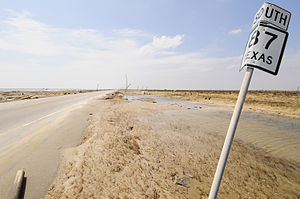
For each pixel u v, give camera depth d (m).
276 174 3.62
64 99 16.47
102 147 3.76
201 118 10.20
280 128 8.37
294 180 3.38
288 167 4.00
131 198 2.25
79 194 2.13
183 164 3.74
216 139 6.01
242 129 7.97
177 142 5.31
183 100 27.94
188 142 5.43
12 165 2.72
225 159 1.20
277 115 12.68
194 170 3.51
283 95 27.19
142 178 2.84
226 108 16.17
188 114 11.58
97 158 3.20
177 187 2.76
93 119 6.99
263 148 5.36
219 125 8.38
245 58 1.17
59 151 3.41
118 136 4.82
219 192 2.83
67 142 4.01
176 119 9.43
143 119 8.66
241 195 2.78
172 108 14.66
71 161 2.98
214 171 3.55
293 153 4.94
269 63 1.08
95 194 2.18
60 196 2.06
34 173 2.51
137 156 3.72
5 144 3.68
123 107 12.77
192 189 2.76
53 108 9.74
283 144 5.78
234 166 3.96
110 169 2.89
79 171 2.67
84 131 5.10
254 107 18.48
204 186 2.90
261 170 3.80
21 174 2.33
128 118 8.44
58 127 5.30
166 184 2.80
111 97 21.91
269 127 8.53
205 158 4.24
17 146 3.56
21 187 2.12
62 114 7.63
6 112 7.98
